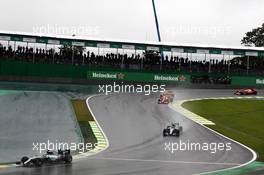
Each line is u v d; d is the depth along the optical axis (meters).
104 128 51.47
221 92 79.94
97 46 81.00
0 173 30.61
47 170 32.00
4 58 78.12
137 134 49.03
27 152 40.38
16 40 78.12
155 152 41.06
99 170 32.66
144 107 64.00
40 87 73.31
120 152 40.75
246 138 49.78
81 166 34.06
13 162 35.94
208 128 53.81
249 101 73.12
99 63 81.50
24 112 57.62
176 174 32.34
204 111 64.12
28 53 79.38
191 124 55.34
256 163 37.91
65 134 48.38
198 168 34.91
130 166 34.69
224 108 67.06
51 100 65.19
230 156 40.69
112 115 58.31
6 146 42.38
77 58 81.44
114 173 31.72
